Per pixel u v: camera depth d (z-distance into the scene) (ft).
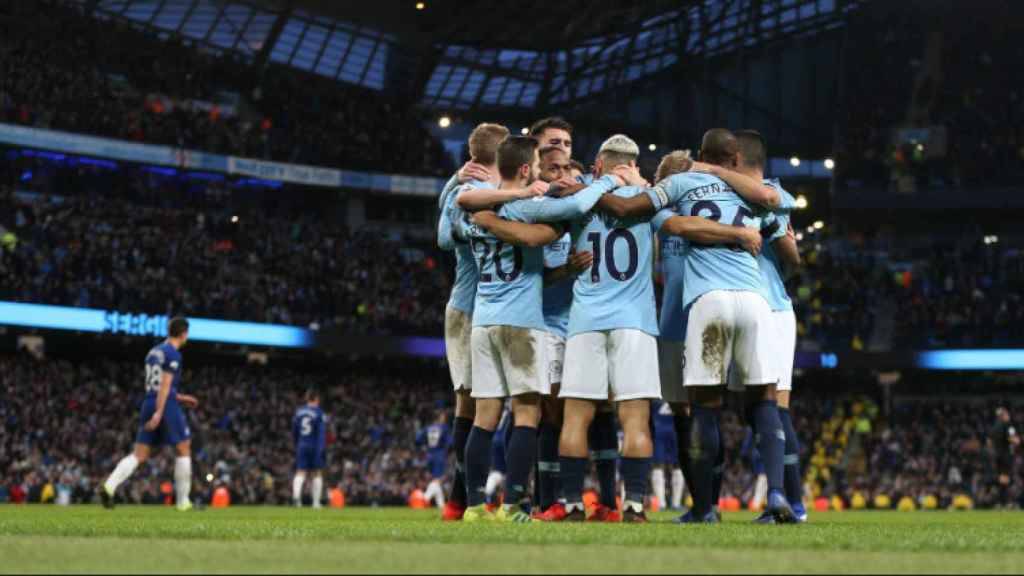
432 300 166.61
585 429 28.91
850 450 158.40
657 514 55.42
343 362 163.02
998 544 18.76
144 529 23.53
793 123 193.67
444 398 156.66
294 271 155.63
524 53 184.55
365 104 185.88
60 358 141.08
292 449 131.13
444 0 164.96
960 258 174.50
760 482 76.48
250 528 24.08
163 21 167.63
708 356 28.14
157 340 140.26
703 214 28.48
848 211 183.21
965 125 182.09
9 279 120.37
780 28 182.91
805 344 162.20
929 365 159.63
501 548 16.57
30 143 142.72
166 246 144.56
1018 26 180.96
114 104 153.69
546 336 29.81
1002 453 140.26
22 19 151.74
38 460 111.55
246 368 147.43
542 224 28.60
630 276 28.76
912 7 183.32
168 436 52.60
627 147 29.84
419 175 179.83
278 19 168.86
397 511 71.61
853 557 15.34
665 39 181.88
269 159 164.14
